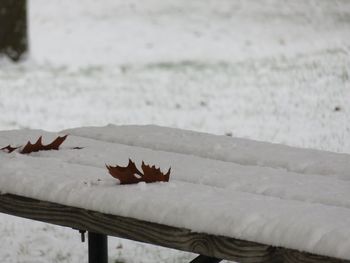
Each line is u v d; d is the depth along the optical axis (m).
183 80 17.34
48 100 15.29
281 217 3.55
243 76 17.20
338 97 13.81
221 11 28.25
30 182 4.27
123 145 5.27
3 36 20.78
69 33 25.69
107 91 16.25
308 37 24.36
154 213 3.79
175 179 4.42
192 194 3.95
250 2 29.19
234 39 24.39
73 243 6.93
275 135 11.43
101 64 20.78
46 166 4.57
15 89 16.61
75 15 28.50
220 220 3.61
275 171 4.58
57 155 4.95
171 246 3.76
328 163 4.78
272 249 3.48
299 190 4.14
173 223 3.73
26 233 7.20
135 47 23.53
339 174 4.62
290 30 25.48
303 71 16.73
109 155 4.95
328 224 3.44
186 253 6.66
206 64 20.05
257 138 11.32
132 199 3.90
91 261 4.98
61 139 5.10
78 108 14.47
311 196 4.04
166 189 4.07
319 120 12.23
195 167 4.64
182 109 13.95
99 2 30.09
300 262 3.40
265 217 3.57
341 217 3.56
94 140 5.43
